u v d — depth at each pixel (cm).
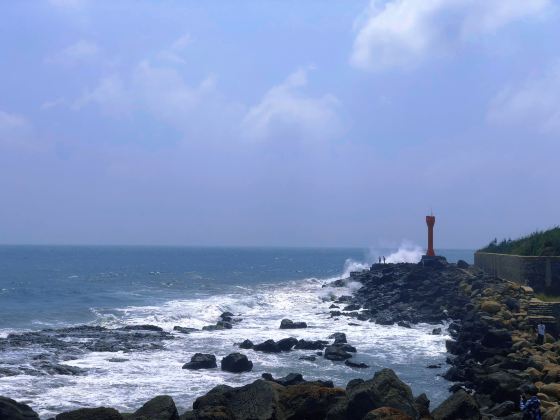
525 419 1922
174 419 1706
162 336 3603
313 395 1783
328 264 15788
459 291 4756
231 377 2673
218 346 3381
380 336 3803
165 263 15500
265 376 2511
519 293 3847
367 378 2720
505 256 4562
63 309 4897
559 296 3803
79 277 9438
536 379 2400
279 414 1750
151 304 5291
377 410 1545
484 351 2902
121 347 3231
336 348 3195
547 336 3088
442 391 2527
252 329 4038
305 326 4128
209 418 1655
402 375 2792
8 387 2356
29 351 3023
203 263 15800
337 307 5128
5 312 4678
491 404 2234
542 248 4397
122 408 2175
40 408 2133
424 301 4722
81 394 2325
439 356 3216
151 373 2702
